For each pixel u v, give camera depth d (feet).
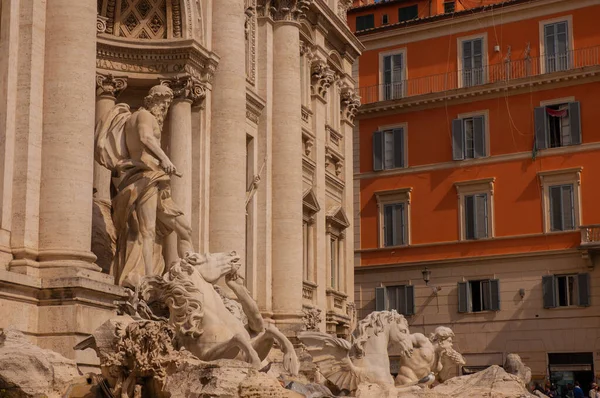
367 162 167.12
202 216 84.58
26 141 61.26
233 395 44.21
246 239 100.73
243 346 52.26
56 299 59.26
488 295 154.51
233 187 86.22
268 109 104.37
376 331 71.56
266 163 102.99
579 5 153.48
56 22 63.46
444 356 76.54
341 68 134.21
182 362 45.68
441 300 158.30
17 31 62.59
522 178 153.79
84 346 47.57
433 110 162.50
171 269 55.06
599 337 145.89
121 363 44.37
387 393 65.26
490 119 157.58
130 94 84.84
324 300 118.52
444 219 159.43
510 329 152.46
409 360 73.26
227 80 86.99
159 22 84.12
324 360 71.51
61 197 61.36
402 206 163.43
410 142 163.94
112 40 80.74
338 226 129.29
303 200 114.11
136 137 68.80
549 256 150.41
